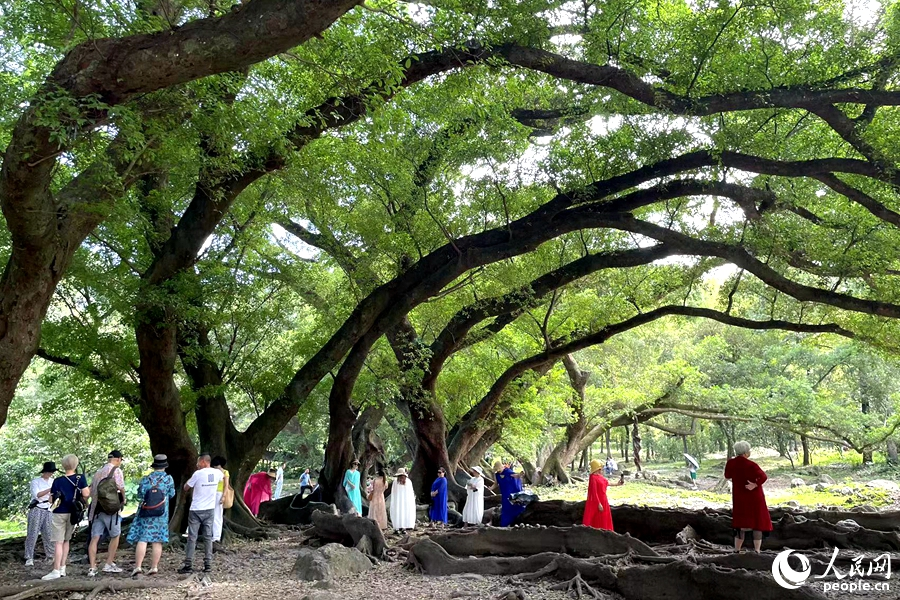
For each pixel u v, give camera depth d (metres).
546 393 24.36
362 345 15.37
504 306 16.88
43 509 10.44
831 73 11.38
